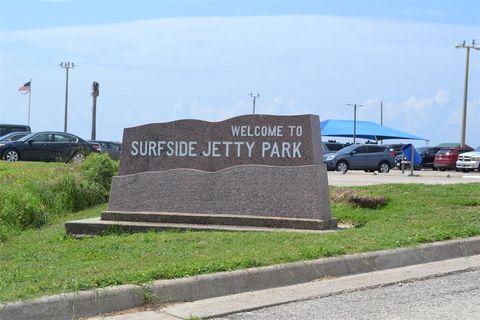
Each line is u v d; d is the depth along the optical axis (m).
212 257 8.52
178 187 12.11
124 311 6.86
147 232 11.57
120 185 12.45
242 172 11.77
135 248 9.80
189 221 11.79
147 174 12.34
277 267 8.02
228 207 11.75
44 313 6.42
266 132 11.77
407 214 12.67
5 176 18.20
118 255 9.34
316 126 11.75
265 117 11.80
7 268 9.10
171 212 12.04
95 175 18.30
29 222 15.55
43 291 6.78
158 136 12.45
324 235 10.22
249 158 11.85
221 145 12.06
